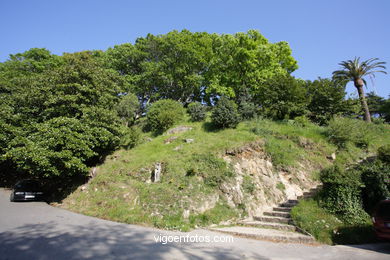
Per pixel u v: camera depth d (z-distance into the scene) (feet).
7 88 65.82
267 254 19.39
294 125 57.06
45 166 40.55
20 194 46.91
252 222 30.09
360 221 26.63
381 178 29.37
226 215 31.14
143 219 29.09
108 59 90.22
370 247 22.41
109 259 16.14
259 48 82.99
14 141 51.42
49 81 54.90
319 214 28.55
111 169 45.37
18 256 16.15
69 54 63.72
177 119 65.16
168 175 37.47
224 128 55.72
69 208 38.45
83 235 22.16
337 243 24.08
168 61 84.33
